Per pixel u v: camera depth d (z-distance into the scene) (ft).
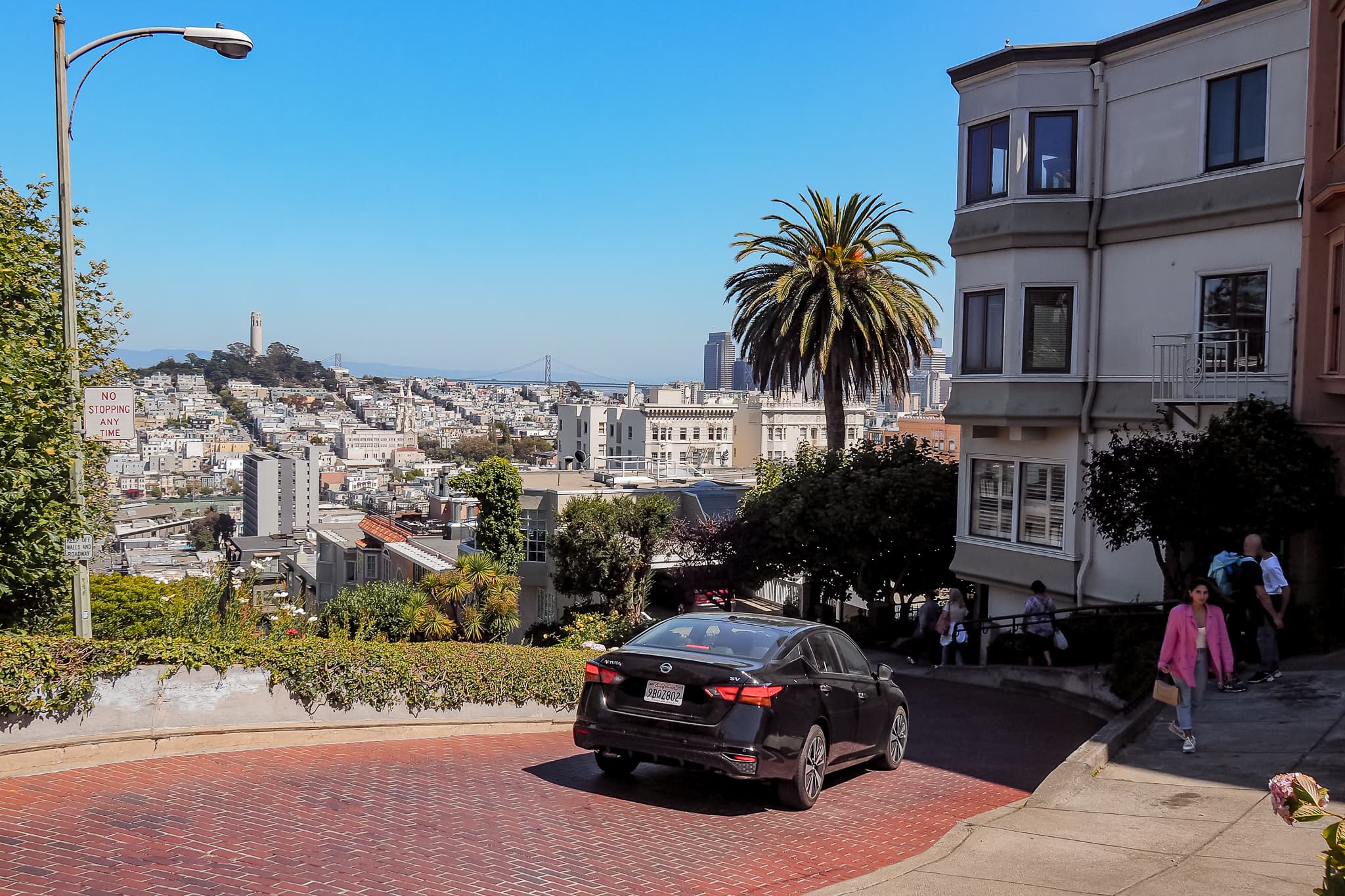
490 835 24.91
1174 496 50.52
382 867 21.94
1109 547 59.26
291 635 43.11
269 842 23.31
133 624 49.88
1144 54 64.75
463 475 113.60
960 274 73.36
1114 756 33.96
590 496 137.59
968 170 73.00
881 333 96.02
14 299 44.42
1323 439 51.29
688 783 32.01
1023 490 72.33
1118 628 57.67
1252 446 50.39
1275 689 41.52
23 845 22.02
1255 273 59.06
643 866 23.11
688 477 192.44
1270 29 57.98
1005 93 69.56
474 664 42.32
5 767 28.17
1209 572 47.24
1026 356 69.41
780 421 380.78
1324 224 51.67
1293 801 15.24
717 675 27.91
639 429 415.23
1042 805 28.96
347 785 29.66
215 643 34.55
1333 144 50.96
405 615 85.76
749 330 102.73
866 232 100.12
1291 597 50.67
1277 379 56.90
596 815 27.53
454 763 34.50
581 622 94.43
